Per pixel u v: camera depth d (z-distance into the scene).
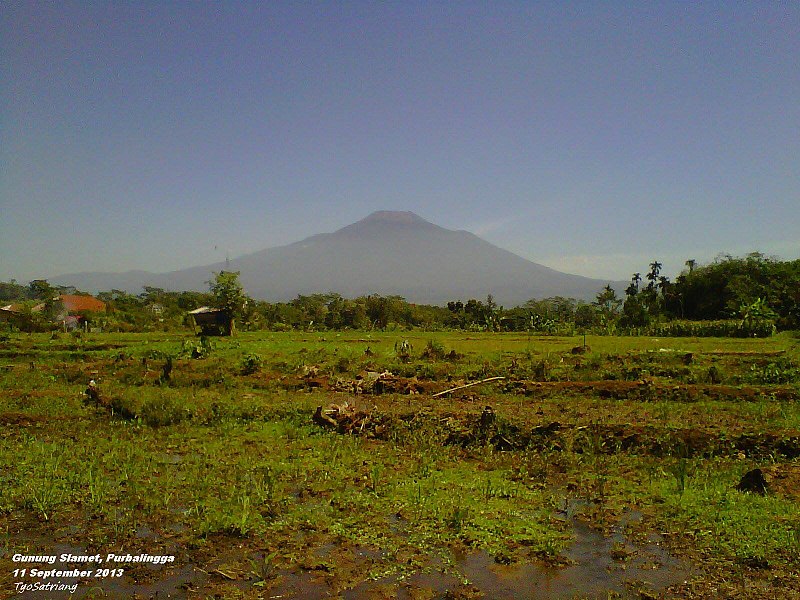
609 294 71.25
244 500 9.38
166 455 12.72
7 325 58.66
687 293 76.31
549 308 88.56
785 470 10.97
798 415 15.67
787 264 70.50
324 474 11.16
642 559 7.84
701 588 7.10
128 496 9.97
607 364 24.33
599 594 7.02
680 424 14.82
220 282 48.94
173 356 29.03
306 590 7.09
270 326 74.25
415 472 11.32
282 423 15.62
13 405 17.98
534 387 19.61
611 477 10.98
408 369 23.59
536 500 9.84
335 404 17.30
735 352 29.16
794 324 49.16
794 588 7.06
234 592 7.04
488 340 41.34
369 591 7.07
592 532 8.69
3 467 11.61
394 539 8.38
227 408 16.88
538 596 6.98
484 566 7.67
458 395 19.41
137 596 7.00
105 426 15.40
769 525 8.61
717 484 10.40
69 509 9.51
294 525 8.84
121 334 49.41
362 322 77.75
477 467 11.83
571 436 13.06
